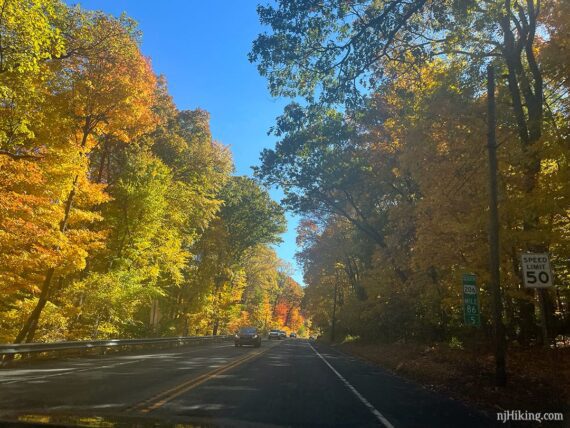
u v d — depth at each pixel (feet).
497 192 43.24
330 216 145.38
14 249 62.23
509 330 60.03
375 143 90.17
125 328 108.27
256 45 52.90
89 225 94.32
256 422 25.52
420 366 59.82
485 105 54.60
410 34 55.57
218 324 194.49
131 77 73.15
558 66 44.19
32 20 47.52
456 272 53.78
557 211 40.83
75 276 90.99
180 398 32.81
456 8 49.37
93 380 41.01
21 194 60.59
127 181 96.37
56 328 76.84
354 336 169.07
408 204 79.05
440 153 57.62
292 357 85.05
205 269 156.76
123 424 19.63
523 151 45.65
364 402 35.58
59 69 64.59
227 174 142.61
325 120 77.36
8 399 29.45
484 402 35.78
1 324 73.92
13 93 53.16
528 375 40.88
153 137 119.03
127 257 94.84
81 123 75.61
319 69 52.80
